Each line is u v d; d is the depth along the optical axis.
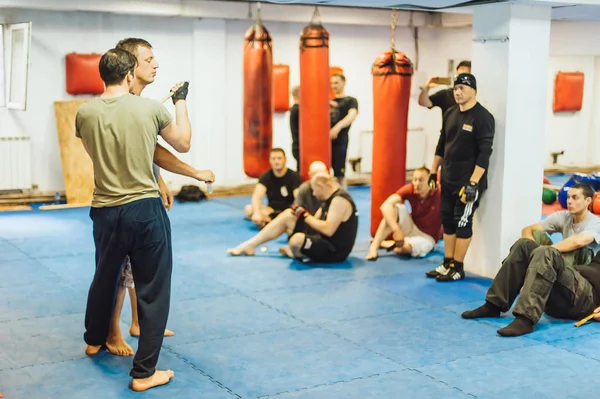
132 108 3.73
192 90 10.11
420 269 6.29
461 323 4.91
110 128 3.72
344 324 4.88
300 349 4.43
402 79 6.84
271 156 7.53
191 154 10.25
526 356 4.32
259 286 5.77
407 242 6.62
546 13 5.79
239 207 9.33
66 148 9.34
